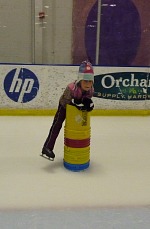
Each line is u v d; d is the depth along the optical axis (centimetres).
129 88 668
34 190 323
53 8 875
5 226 257
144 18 895
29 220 266
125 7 882
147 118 652
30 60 912
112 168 387
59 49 906
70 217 273
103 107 666
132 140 504
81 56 916
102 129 561
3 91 635
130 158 424
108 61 923
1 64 624
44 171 371
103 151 448
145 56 917
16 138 496
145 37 910
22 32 888
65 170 376
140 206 296
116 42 908
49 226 258
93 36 902
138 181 353
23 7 867
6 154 426
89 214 278
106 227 258
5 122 589
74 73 650
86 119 361
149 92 676
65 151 375
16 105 645
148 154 442
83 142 366
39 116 645
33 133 526
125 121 623
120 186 338
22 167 382
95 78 651
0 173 363
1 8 866
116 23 892
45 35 892
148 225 262
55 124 376
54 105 656
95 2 875
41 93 647
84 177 357
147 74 667
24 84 639
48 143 386
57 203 297
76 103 346
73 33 897
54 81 646
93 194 318
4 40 892
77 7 879
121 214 280
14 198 305
